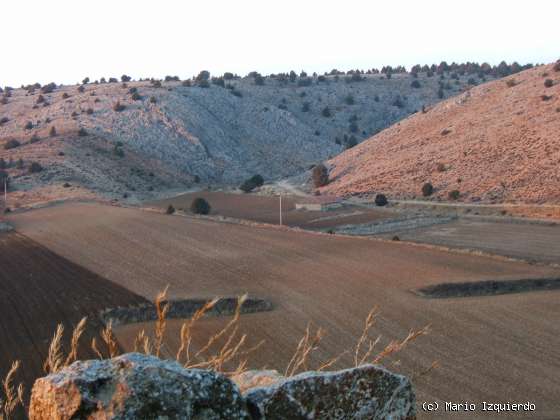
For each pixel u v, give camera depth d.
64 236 72.50
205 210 103.12
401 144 147.25
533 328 36.31
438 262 54.94
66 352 31.03
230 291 47.66
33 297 45.88
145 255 61.78
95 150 163.12
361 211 106.06
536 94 138.12
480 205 99.81
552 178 100.50
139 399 3.69
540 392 26.19
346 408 4.52
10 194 119.50
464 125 140.62
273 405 4.32
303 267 55.06
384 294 45.41
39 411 3.83
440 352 31.92
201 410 3.82
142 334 4.35
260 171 195.50
